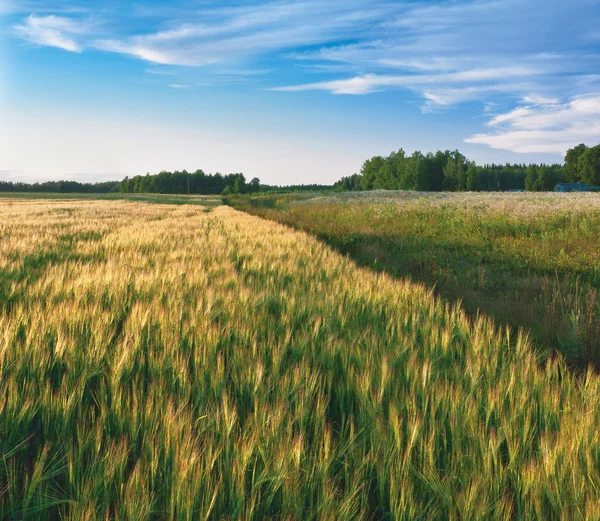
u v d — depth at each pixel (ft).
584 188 319.68
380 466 8.49
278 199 211.00
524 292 27.66
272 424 9.26
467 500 7.41
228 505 7.84
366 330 15.83
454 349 15.72
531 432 10.01
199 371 12.32
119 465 8.21
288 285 23.47
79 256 32.78
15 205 140.67
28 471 9.07
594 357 16.21
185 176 544.62
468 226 59.67
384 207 95.35
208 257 32.50
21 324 15.29
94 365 12.62
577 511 7.20
